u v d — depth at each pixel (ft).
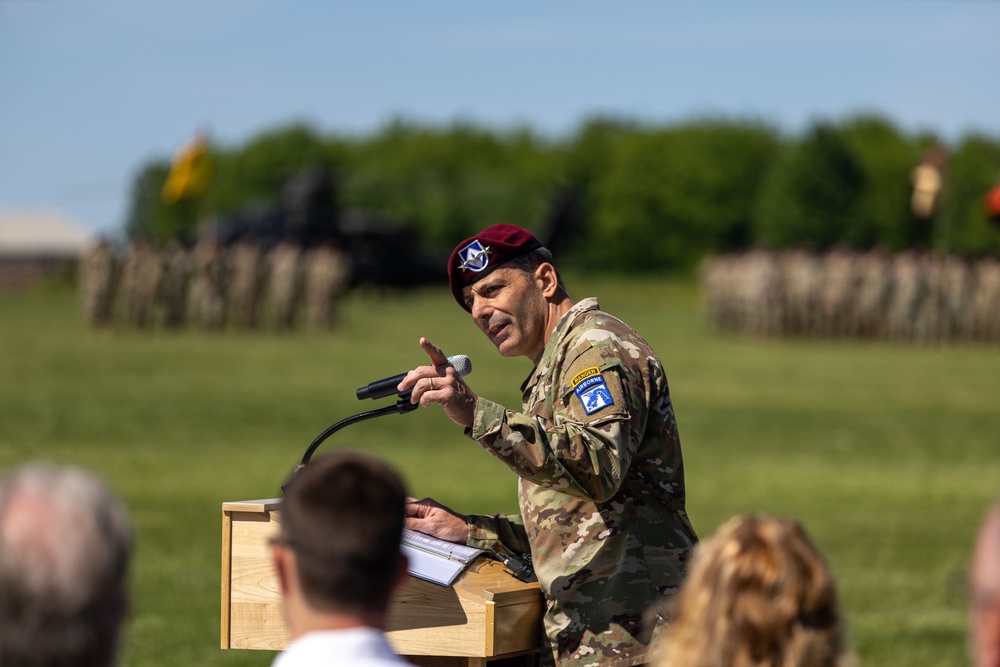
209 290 304.09
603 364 32.19
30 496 15.99
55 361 217.36
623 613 32.07
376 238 465.06
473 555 33.65
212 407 159.74
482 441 30.45
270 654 62.23
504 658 35.65
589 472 30.76
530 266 35.01
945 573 81.46
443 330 329.52
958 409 176.76
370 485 20.59
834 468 124.98
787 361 258.78
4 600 15.44
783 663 19.06
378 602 20.56
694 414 167.32
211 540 86.84
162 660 60.18
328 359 232.12
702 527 94.73
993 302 335.67
